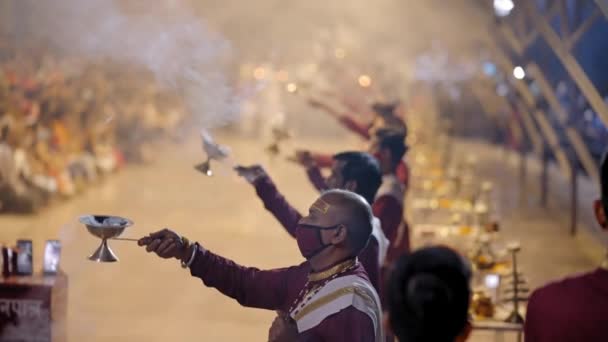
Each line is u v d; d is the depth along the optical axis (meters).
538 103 13.91
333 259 3.96
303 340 3.79
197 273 4.12
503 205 15.79
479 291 6.04
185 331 7.63
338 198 3.99
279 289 4.20
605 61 17.45
